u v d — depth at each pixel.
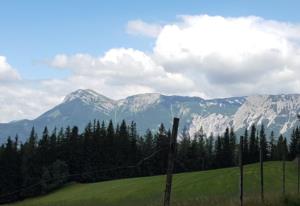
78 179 138.00
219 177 87.38
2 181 119.75
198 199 42.84
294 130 141.88
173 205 41.62
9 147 123.50
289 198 36.88
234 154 153.12
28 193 120.19
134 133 150.75
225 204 35.31
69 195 98.94
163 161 145.12
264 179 86.19
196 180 86.25
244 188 78.19
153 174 145.25
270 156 151.88
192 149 153.62
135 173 144.75
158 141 145.75
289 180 86.31
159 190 80.75
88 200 75.69
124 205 63.06
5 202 116.69
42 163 132.00
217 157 154.12
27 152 131.62
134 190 84.06
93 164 140.75
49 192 121.81
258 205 34.06
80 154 139.38
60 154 137.50
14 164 122.25
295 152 139.12
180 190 78.69
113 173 142.50
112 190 89.56
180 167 149.62
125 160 144.75
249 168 98.62
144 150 149.00
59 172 128.88
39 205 73.06
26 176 124.38
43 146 136.00
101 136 144.00
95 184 108.56
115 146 144.62
